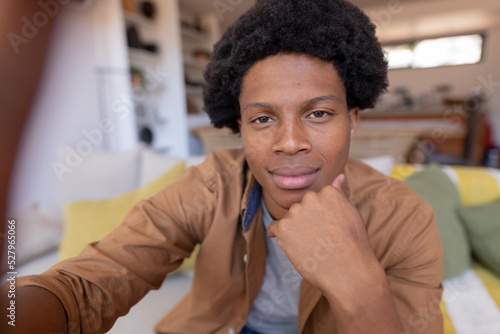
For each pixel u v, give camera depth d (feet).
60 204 3.44
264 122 1.38
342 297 1.15
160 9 9.82
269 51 1.31
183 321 2.12
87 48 5.95
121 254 1.51
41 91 0.57
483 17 14.58
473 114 12.16
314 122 1.33
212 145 8.43
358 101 1.63
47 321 1.12
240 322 2.05
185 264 2.97
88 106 5.60
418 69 17.24
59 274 1.33
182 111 10.21
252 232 1.81
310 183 1.38
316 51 1.27
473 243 3.42
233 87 1.53
